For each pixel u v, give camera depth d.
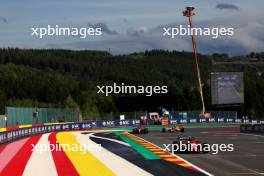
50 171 24.06
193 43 110.25
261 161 28.30
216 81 101.00
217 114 124.00
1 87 173.00
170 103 143.25
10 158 31.61
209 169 24.14
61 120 89.25
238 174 22.02
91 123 94.88
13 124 63.16
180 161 28.34
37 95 176.00
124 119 116.19
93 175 22.14
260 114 144.88
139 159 29.81
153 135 62.62
